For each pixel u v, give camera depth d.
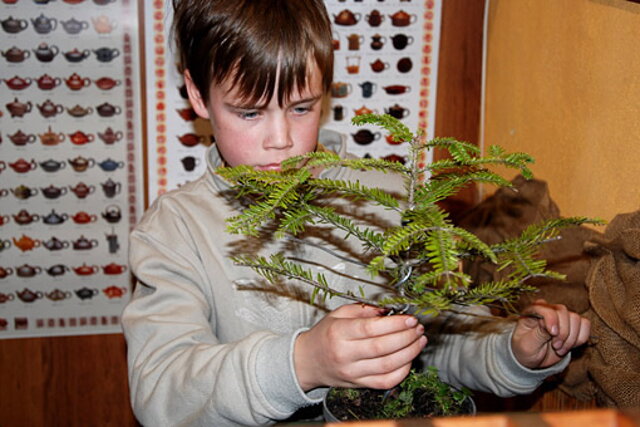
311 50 0.69
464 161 0.49
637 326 0.68
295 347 0.58
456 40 1.17
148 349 0.72
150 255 0.81
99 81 1.10
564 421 0.25
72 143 1.12
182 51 0.78
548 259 0.89
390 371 0.54
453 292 0.44
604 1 0.80
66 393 1.22
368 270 0.41
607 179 0.80
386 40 1.16
